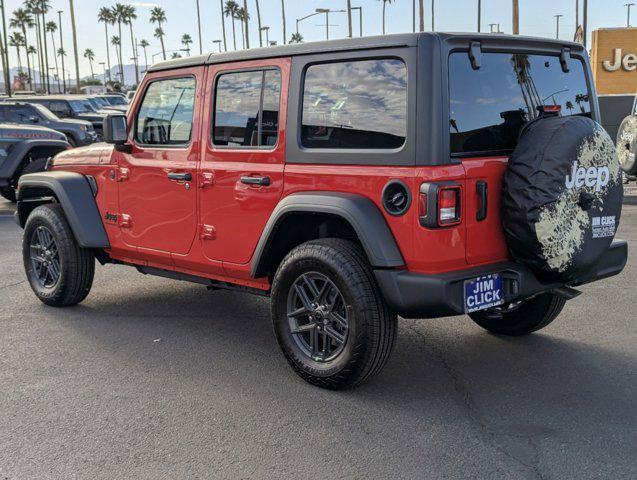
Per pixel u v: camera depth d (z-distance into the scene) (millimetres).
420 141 3789
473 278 3893
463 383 4438
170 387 4422
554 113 4422
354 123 4102
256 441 3670
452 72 3924
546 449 3537
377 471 3342
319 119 4277
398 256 3904
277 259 4707
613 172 4109
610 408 4023
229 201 4773
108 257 6160
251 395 4281
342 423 3873
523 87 4355
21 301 6539
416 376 4570
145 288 7055
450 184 3791
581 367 4680
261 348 5184
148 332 5578
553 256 3906
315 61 4273
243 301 6535
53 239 6203
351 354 4090
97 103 24906
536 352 4992
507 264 4125
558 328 5543
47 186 6012
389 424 3854
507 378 4512
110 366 4805
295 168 4355
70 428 3846
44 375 4641
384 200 3926
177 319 5938
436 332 5500
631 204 12883
